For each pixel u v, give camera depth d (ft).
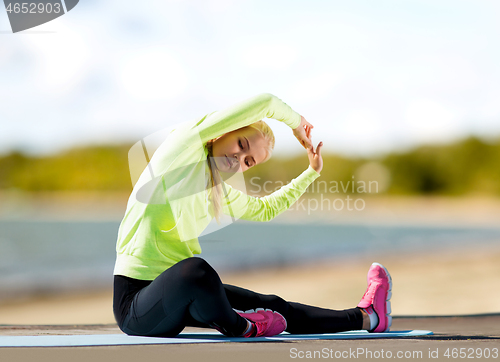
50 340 8.93
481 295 38.68
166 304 8.53
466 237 163.32
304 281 59.36
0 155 513.86
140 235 9.30
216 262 85.61
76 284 64.23
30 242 154.51
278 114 10.78
